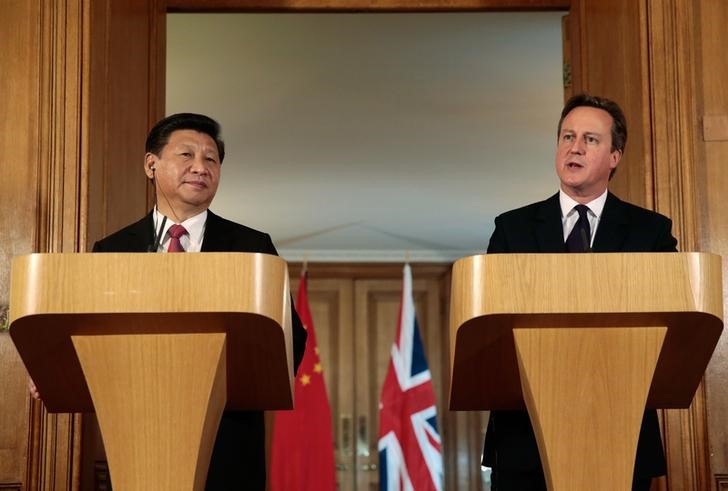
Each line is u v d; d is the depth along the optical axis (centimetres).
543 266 168
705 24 375
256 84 646
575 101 266
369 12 481
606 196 258
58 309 163
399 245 1107
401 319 898
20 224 344
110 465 168
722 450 351
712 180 367
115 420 169
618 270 169
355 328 1120
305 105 686
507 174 854
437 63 617
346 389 1108
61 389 195
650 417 229
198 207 260
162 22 449
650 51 373
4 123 348
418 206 955
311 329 906
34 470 332
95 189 354
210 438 174
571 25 462
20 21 354
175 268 163
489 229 1042
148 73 434
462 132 746
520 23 562
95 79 356
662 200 365
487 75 636
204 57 600
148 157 265
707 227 364
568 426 173
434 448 863
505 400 204
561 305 168
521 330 174
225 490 233
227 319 166
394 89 659
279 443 876
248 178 859
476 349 181
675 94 370
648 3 376
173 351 170
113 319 165
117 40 383
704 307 169
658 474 226
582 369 174
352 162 818
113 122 376
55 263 164
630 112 386
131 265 163
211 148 262
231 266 163
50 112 348
